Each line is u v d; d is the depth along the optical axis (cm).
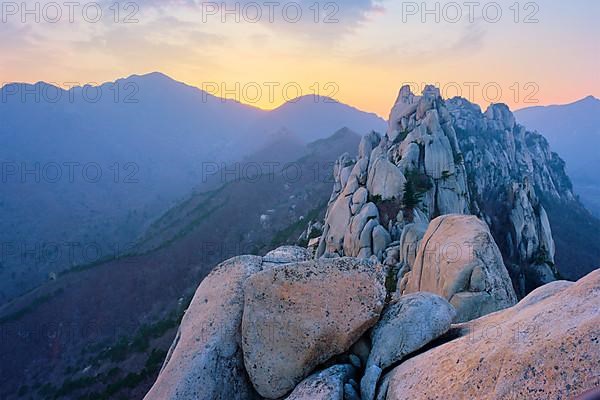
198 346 1134
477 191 8494
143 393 6738
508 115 14650
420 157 5856
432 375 795
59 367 9138
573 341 608
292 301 1081
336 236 5659
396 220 5103
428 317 1012
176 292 11856
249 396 1109
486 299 1806
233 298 1235
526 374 623
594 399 450
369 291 1073
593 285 730
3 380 8981
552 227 13038
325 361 1041
